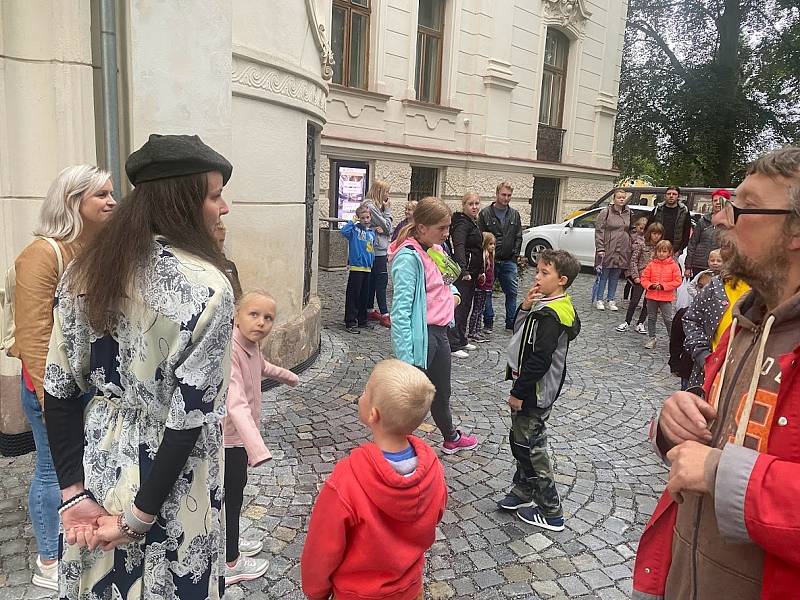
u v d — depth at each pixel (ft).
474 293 22.74
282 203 16.79
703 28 76.74
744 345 4.52
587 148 59.00
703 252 27.66
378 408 6.09
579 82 55.62
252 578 8.90
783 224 4.10
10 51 11.65
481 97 45.98
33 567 8.91
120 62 12.42
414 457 6.31
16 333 7.48
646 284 23.82
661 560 5.03
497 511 11.11
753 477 3.75
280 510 10.78
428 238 11.81
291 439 13.67
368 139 39.01
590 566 9.62
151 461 4.94
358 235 23.22
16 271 7.48
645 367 21.08
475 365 20.31
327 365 19.13
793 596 3.77
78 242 7.66
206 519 5.16
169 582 5.07
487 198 47.70
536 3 48.78
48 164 12.12
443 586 9.01
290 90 16.56
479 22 44.65
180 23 12.82
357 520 5.85
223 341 4.90
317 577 6.06
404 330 11.37
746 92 76.69
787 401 3.96
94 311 4.79
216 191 5.15
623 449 14.14
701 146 73.82
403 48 40.50
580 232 42.04
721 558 4.32
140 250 4.73
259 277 16.24
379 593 6.03
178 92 12.97
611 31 58.54
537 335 10.00
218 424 5.18
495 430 14.84
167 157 4.85
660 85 76.18
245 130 15.06
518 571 9.43
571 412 16.39
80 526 4.88
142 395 4.87
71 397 5.23
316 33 18.03
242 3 14.65
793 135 74.54
